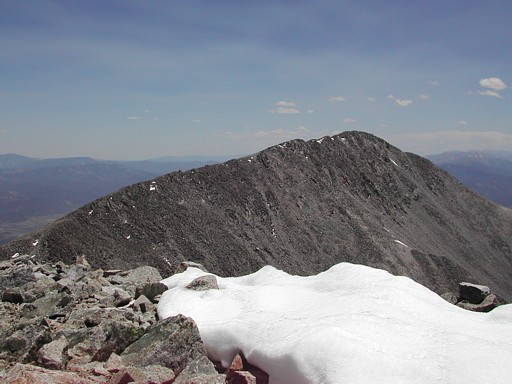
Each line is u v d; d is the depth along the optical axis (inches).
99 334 596.4
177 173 6181.1
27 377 435.2
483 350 486.3
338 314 596.7
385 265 6338.6
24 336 577.3
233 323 615.5
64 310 774.5
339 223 6968.5
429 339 516.4
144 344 565.9
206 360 551.8
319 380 464.1
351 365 461.1
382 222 7495.1
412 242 7258.9
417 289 708.7
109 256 4256.9
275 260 5625.0
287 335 552.1
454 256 7504.9
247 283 861.8
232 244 5413.4
